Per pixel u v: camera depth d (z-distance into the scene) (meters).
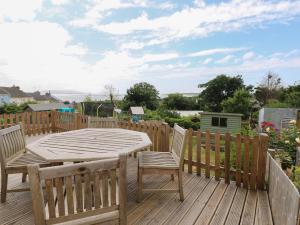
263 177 3.40
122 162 1.71
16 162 2.93
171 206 2.89
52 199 1.51
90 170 1.61
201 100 39.44
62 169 1.52
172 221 2.55
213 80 37.84
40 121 8.02
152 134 4.86
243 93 25.19
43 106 27.56
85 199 1.62
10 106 19.55
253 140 3.40
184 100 39.81
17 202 2.90
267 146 3.35
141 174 2.97
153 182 3.65
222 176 4.00
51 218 1.52
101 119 4.84
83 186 1.66
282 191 2.28
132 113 24.08
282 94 27.11
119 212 1.75
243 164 3.55
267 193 3.30
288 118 16.38
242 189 3.45
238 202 3.03
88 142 3.10
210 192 3.33
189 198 3.12
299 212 1.74
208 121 17.77
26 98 50.81
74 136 3.49
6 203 2.87
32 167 1.44
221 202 3.02
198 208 2.85
